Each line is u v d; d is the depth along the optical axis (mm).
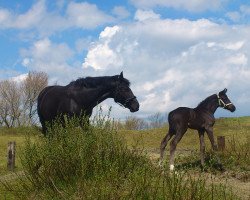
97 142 7336
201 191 5914
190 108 10836
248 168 10766
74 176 6883
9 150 11391
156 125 38781
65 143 7289
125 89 9039
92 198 5801
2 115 50500
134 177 6336
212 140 10836
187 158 12188
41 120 9406
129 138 22000
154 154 13812
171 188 6047
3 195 6781
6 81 51469
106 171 6438
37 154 7125
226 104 11016
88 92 8812
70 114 8703
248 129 22859
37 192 6672
